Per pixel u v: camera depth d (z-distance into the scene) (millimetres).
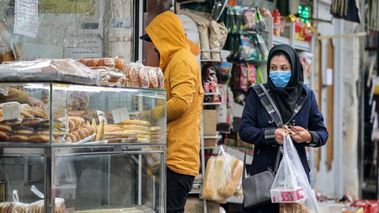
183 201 8008
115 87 6336
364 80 18984
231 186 9148
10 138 5797
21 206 5766
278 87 7891
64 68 5812
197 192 9562
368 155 19078
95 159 6195
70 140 5867
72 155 5891
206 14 10047
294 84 7906
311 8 13758
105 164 6324
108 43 8727
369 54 19234
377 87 19109
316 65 15086
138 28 9539
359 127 18719
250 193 7711
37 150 5711
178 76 7777
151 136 6750
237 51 10938
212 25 9906
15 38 7504
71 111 5891
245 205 7734
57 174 5742
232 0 11453
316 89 15312
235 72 11148
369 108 19016
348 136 17406
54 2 8242
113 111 6332
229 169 9219
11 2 7445
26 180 5777
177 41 7977
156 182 6848
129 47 8844
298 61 7945
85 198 6125
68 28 8352
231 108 10875
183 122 7918
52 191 5676
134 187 6656
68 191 5906
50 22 8195
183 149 7891
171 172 7863
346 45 17375
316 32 14453
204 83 9891
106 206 6363
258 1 12414
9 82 5812
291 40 12625
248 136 7824
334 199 13836
